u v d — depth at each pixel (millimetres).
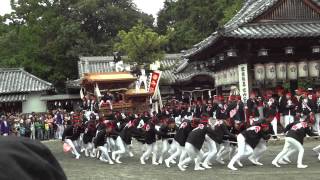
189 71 43156
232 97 21359
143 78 31984
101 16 61406
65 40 52281
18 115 35281
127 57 39438
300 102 21484
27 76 42219
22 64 49781
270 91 23516
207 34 56094
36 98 41344
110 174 15352
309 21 23906
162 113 23094
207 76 41500
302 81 29156
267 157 17578
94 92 32188
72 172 16219
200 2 58312
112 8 61406
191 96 42812
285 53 22734
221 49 24547
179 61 45625
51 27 53031
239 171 14531
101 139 18562
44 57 51969
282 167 14961
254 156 15719
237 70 23781
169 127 17469
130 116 21031
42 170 1411
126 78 31500
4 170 1332
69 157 21547
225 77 26062
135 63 38750
